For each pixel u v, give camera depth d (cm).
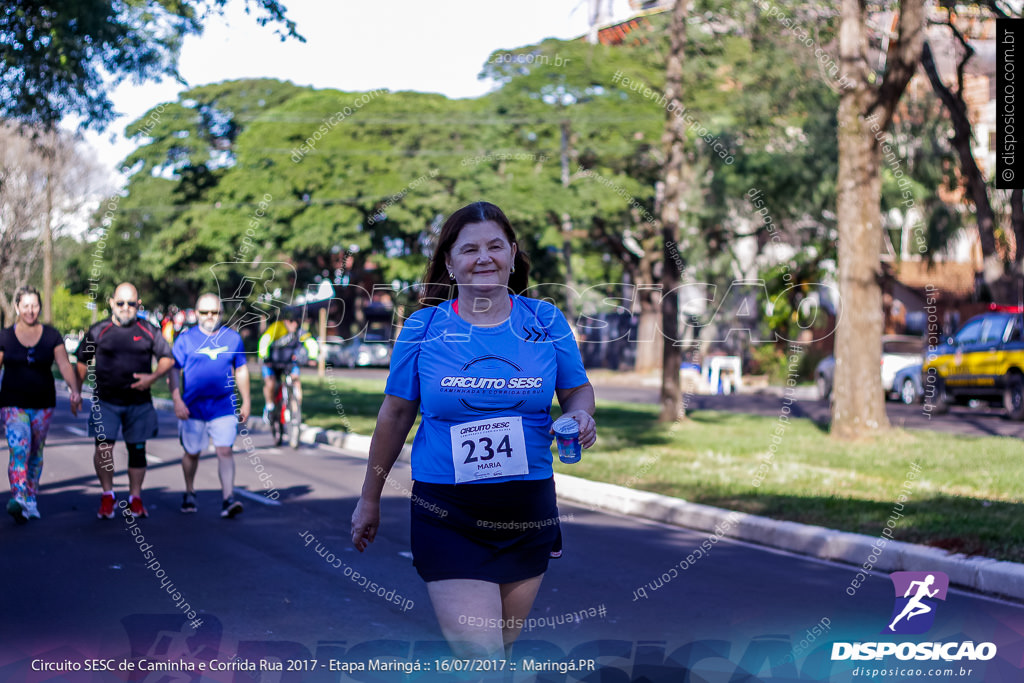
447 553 308
